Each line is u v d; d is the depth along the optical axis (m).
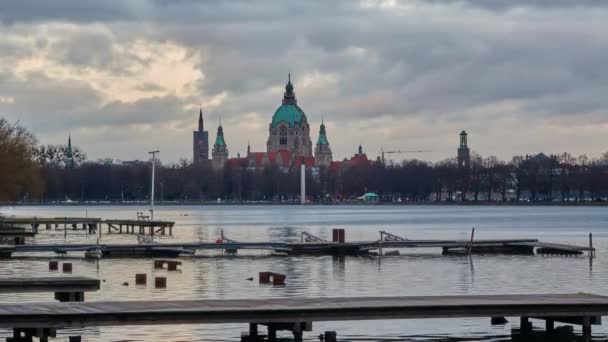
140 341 83.75
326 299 88.94
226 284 125.94
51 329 78.62
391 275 138.88
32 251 168.75
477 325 92.50
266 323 83.56
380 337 86.94
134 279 131.38
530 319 95.12
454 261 161.88
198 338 85.06
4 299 104.44
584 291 121.50
